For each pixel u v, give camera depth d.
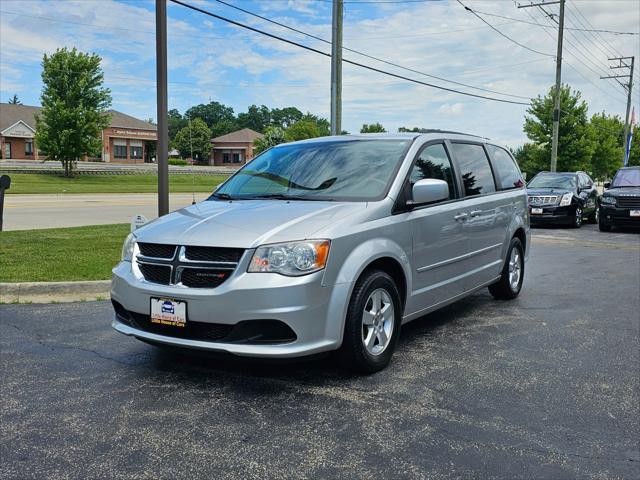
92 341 5.14
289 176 5.06
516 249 7.01
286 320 3.71
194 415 3.61
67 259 8.69
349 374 4.32
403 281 4.62
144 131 70.81
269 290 3.70
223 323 3.75
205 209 4.60
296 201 4.60
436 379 4.25
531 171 41.69
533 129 40.72
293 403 3.79
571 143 39.84
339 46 16.67
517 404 3.81
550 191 17.00
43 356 4.74
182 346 3.88
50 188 35.62
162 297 3.92
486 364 4.59
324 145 5.42
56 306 6.43
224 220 4.16
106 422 3.52
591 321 6.00
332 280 3.89
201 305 3.77
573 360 4.72
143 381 4.19
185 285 3.88
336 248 3.93
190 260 3.90
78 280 7.20
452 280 5.37
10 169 47.00
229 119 138.12
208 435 3.34
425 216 4.84
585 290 7.67
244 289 3.70
